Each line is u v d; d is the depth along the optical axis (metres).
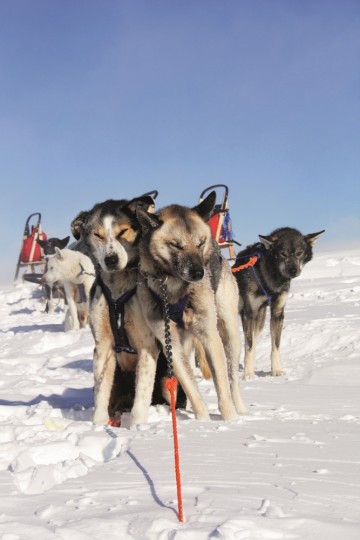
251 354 7.24
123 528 1.91
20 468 2.71
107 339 4.25
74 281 11.07
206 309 4.09
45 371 7.28
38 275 14.93
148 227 4.09
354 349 7.76
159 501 2.18
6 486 2.44
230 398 4.19
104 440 3.19
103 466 2.73
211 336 4.14
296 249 7.46
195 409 4.11
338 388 5.91
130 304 4.15
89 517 2.02
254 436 3.35
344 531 1.88
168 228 4.04
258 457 2.87
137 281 4.14
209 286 4.13
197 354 5.88
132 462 2.78
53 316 14.01
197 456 2.88
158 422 3.96
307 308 10.89
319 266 17.55
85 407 4.85
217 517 1.99
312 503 2.15
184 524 1.94
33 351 9.71
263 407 4.73
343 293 12.83
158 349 4.23
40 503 2.20
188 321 4.11
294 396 5.37
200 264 3.96
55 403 5.07
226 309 4.61
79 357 8.39
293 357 7.98
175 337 4.09
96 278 4.33
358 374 6.62
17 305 16.12
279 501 2.16
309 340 8.24
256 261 7.45
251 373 7.21
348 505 2.14
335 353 7.77
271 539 1.81
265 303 7.34
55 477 2.50
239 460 2.81
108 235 4.29
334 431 3.56
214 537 1.81
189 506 2.11
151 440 3.28
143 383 4.15
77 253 11.09
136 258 4.29
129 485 2.39
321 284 14.30
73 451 2.97
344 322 8.86
